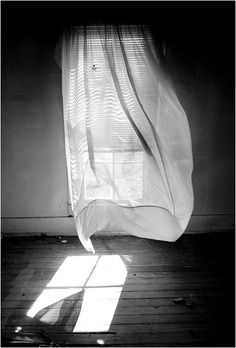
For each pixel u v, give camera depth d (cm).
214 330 240
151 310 260
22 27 332
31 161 365
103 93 322
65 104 320
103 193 341
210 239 377
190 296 277
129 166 338
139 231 350
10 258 336
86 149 330
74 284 293
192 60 346
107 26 313
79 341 229
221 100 358
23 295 277
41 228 383
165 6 321
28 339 229
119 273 310
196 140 367
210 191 382
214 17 335
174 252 350
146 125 325
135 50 318
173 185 335
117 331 238
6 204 375
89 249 340
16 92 348
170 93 321
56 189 373
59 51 327
